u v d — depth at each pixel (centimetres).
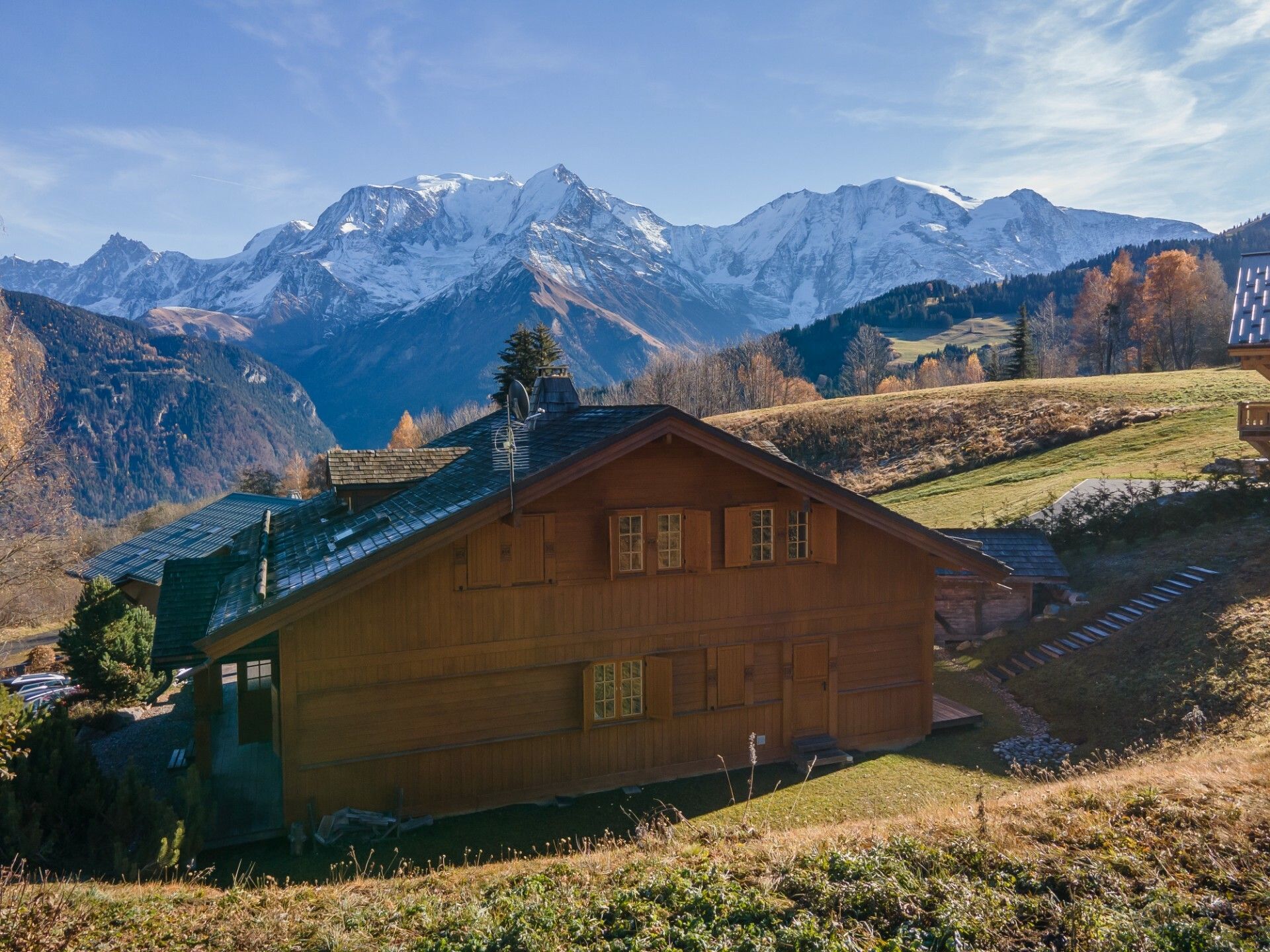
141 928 811
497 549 1469
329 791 1385
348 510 1938
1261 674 1556
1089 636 2125
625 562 1550
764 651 1677
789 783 1574
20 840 1042
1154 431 3941
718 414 8388
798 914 748
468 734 1468
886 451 5181
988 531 2578
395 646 1414
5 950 737
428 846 1329
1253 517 2305
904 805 1422
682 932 739
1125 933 657
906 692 1797
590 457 1438
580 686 1540
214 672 1702
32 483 3353
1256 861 749
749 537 1634
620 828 1396
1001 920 702
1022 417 4847
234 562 1873
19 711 1229
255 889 1021
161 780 1673
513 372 6162
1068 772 1512
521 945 739
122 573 3319
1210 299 7975
